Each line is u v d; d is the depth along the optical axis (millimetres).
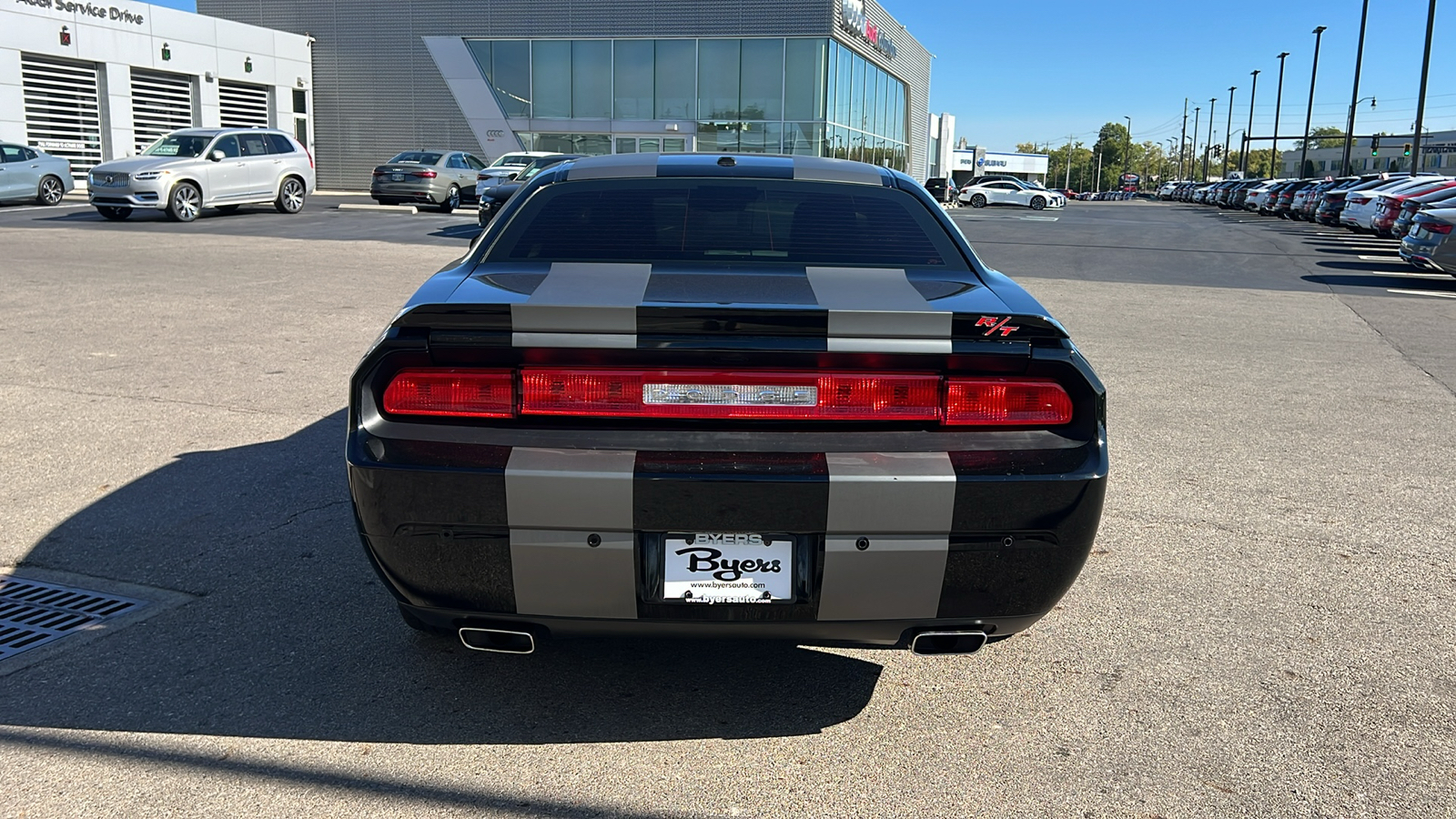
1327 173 115500
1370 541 4121
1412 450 5488
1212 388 7035
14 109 27391
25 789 2389
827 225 3291
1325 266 17812
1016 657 3133
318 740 2625
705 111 35375
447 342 2422
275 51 36156
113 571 3633
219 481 4586
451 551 2432
